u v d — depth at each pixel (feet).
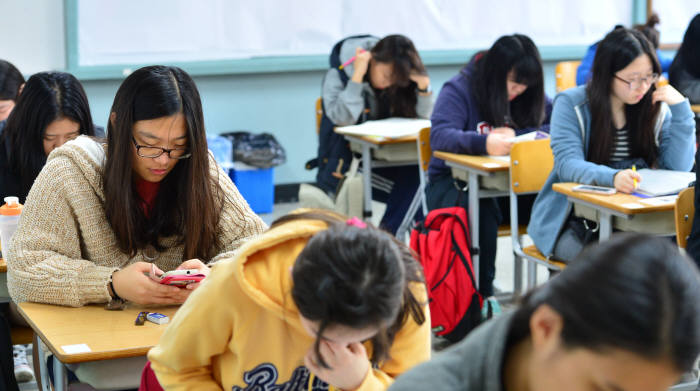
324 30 18.28
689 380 7.91
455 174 11.39
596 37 20.34
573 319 2.22
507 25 19.61
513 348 2.53
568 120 9.75
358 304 3.06
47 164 6.27
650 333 2.10
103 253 6.23
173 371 4.22
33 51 16.33
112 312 5.93
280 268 3.76
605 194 8.87
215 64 17.51
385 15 18.65
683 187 8.82
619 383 2.18
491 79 11.46
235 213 6.56
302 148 18.72
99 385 5.37
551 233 9.57
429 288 10.03
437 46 19.16
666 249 2.24
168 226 6.35
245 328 3.93
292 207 18.31
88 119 8.11
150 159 5.96
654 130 9.79
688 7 20.80
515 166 10.12
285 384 4.14
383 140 12.53
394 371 4.10
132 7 16.89
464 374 2.58
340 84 14.38
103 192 6.16
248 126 18.24
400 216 13.69
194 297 4.00
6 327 6.85
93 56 16.80
